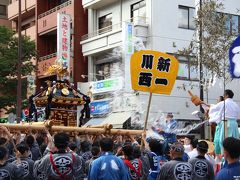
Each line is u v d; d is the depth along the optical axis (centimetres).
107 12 2941
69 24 2892
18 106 2473
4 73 2828
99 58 2933
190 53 2311
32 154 951
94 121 2692
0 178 711
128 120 2495
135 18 2598
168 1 2600
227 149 521
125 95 2561
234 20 2702
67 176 732
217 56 2155
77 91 1468
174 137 1316
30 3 3534
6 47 2866
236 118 950
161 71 964
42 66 3222
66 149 765
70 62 3003
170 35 2589
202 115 2052
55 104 1443
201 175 766
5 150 717
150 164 880
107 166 723
